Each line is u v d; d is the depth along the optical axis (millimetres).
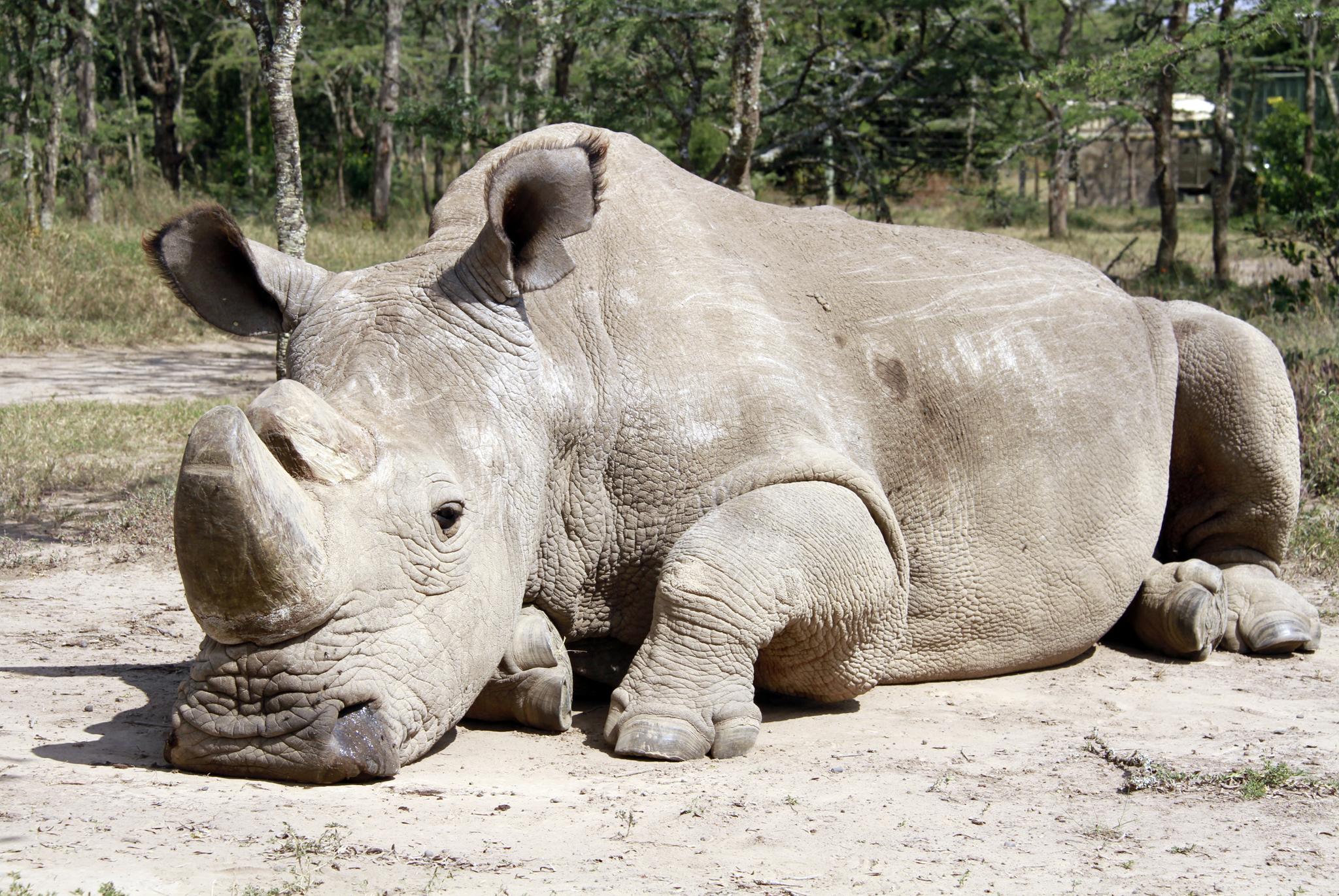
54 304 20781
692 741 4840
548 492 5188
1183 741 5207
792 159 24000
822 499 5270
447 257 5020
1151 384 6766
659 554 5379
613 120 22234
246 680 4035
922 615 6055
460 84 22891
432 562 4336
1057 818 4219
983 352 6160
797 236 6273
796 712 5660
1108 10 38250
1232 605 7016
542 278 4832
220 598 3865
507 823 4004
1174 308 7438
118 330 20156
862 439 5828
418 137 41438
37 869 3377
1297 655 6887
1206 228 41281
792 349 5738
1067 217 43125
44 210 25016
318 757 4055
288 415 4121
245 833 3729
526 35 28188
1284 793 4496
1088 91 20062
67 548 8531
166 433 12461
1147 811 4305
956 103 24734
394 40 35188
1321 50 33000
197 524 3738
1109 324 6668
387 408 4504
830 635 5316
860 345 5980
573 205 4781
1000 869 3750
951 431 6051
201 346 20266
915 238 6531
